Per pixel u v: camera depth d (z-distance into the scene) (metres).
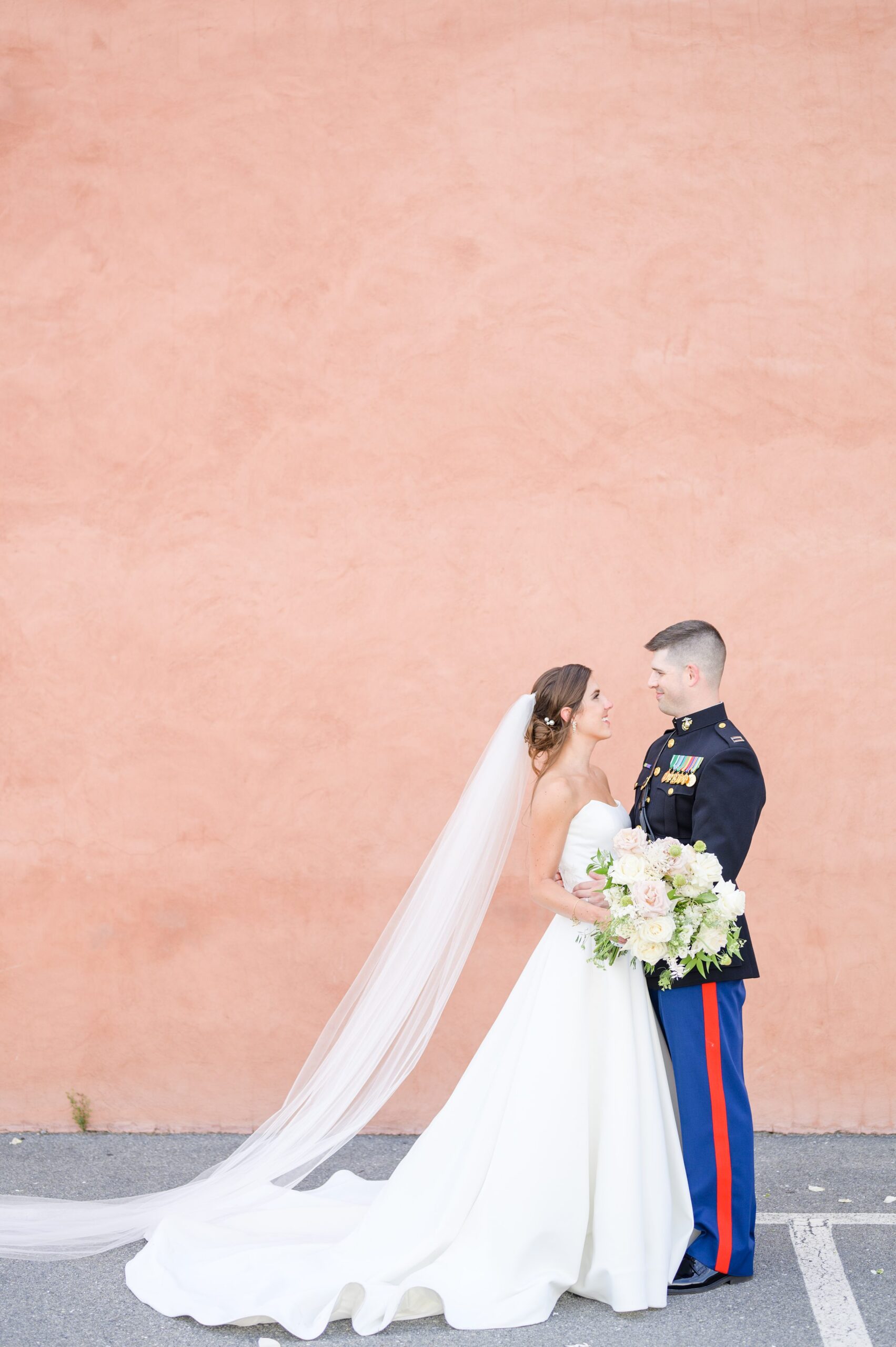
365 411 4.93
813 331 4.86
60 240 5.02
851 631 4.82
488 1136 3.52
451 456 4.91
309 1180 4.38
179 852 4.91
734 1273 3.52
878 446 4.84
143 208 5.00
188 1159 4.58
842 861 4.79
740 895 3.30
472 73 4.94
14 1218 3.90
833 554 4.84
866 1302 3.39
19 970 4.94
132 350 5.00
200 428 4.97
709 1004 3.54
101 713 4.95
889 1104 4.76
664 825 3.65
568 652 4.87
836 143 4.88
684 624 3.81
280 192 4.98
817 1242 3.80
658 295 4.89
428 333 4.93
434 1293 3.36
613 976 3.56
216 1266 3.46
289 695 4.91
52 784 4.95
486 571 4.89
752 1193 3.54
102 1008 4.92
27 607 4.97
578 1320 3.31
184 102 5.00
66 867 4.94
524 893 4.82
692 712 3.78
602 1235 3.39
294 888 4.88
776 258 4.88
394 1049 3.96
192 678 4.93
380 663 4.90
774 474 4.86
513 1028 3.67
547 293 4.91
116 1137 4.85
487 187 4.93
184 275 5.00
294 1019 4.87
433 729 4.88
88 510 4.98
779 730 4.82
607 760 4.84
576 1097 3.46
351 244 4.95
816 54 4.88
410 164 4.95
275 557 4.94
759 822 4.81
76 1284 3.54
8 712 4.96
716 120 4.89
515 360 4.91
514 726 3.88
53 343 5.02
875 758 4.80
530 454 4.90
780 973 4.79
